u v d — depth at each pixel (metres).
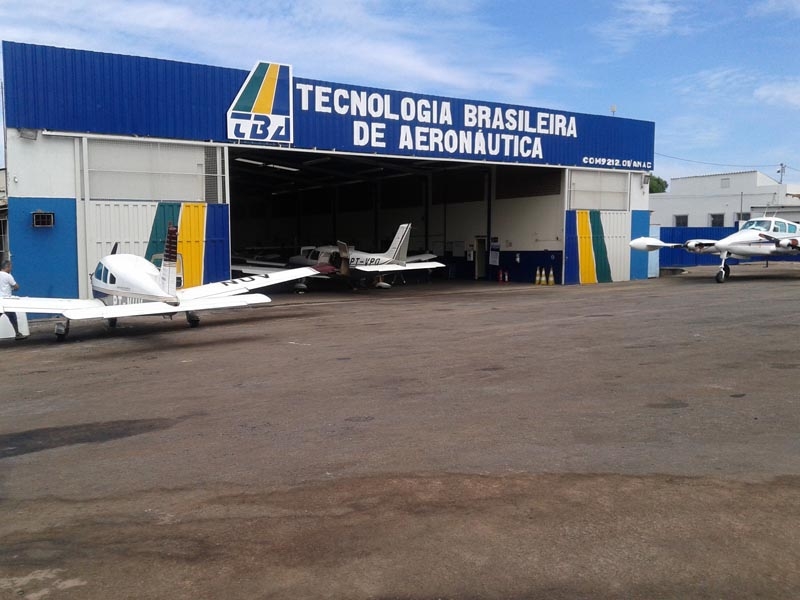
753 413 6.58
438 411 6.93
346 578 3.59
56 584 3.60
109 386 8.68
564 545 3.90
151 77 18.33
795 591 3.36
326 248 27.72
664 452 5.49
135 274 13.61
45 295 17.23
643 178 29.05
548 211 27.83
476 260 31.73
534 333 12.44
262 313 17.47
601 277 28.16
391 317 15.92
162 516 4.46
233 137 19.64
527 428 6.25
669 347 10.45
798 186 51.47
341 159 28.98
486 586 3.47
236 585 3.54
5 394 8.36
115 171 17.97
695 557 3.72
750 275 30.19
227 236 19.72
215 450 5.84
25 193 16.88
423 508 4.48
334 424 6.54
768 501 4.46
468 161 24.30
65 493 4.93
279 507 4.55
